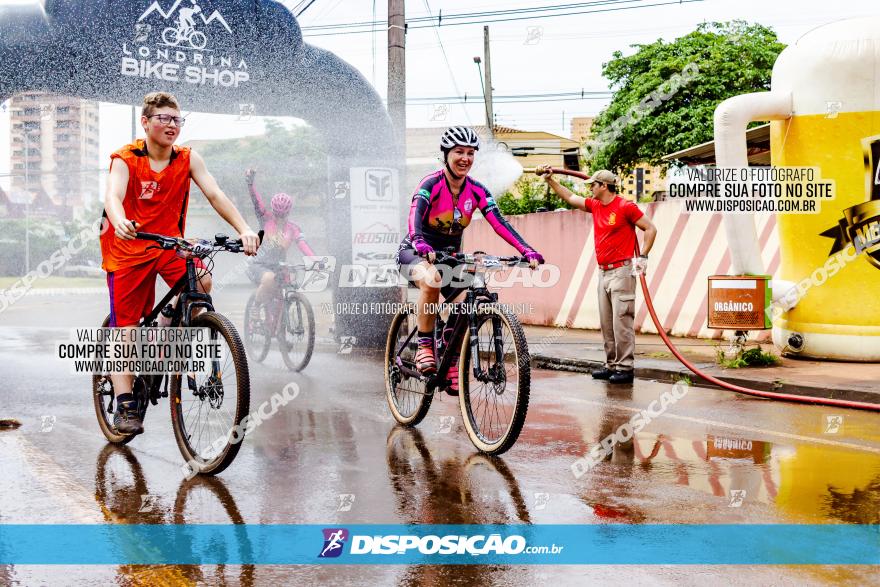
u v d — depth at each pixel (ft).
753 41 84.94
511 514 11.90
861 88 26.40
